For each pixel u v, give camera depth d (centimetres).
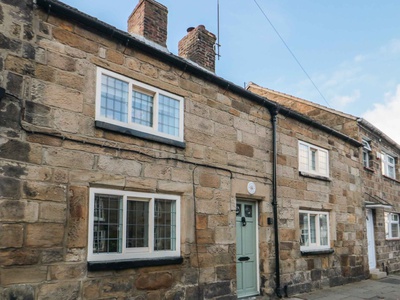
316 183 1023
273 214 864
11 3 508
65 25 560
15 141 486
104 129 580
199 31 959
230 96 808
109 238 576
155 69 671
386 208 1441
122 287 567
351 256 1123
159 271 621
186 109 714
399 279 1216
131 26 902
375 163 1430
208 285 695
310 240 988
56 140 526
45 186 505
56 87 537
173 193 670
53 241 502
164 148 663
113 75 611
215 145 755
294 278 888
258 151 853
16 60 502
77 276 519
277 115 926
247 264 818
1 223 460
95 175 559
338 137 1155
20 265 468
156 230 643
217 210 736
